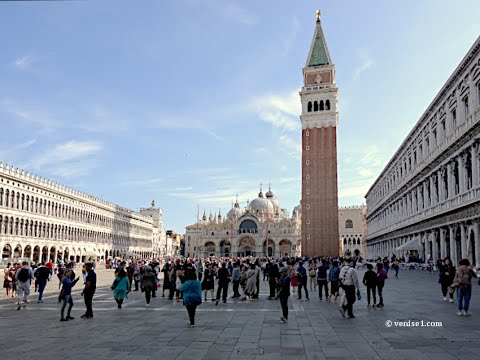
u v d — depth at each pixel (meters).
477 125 46.84
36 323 21.25
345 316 23.08
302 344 16.56
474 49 47.62
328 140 124.94
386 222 111.44
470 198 50.16
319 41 137.12
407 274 60.72
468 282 22.61
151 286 28.23
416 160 78.44
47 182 100.88
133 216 162.50
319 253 119.31
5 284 34.31
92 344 16.53
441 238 62.91
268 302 30.33
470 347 15.77
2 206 83.56
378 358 14.44
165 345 16.38
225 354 15.01
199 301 20.50
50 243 101.31
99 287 43.12
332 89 128.25
